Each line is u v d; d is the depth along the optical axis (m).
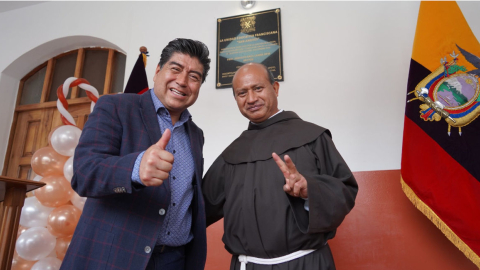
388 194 2.42
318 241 1.28
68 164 2.29
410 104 2.37
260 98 1.62
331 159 1.41
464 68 2.33
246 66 1.68
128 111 1.29
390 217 2.37
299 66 2.93
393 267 2.25
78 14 3.83
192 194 1.42
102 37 3.63
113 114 1.24
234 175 1.51
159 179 0.95
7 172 3.80
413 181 2.19
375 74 2.76
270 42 3.06
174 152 1.39
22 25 3.99
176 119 1.49
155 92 1.43
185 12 3.43
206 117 2.98
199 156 1.51
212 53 3.19
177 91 1.38
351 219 2.41
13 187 1.60
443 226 2.04
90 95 2.73
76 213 2.26
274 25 3.10
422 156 2.22
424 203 2.13
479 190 2.03
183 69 1.40
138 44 3.42
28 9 4.05
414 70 2.44
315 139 1.46
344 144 2.63
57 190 2.24
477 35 2.62
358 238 2.35
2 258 1.52
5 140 3.87
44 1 4.00
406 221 2.33
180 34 3.35
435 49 2.44
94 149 1.12
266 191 1.35
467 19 2.68
